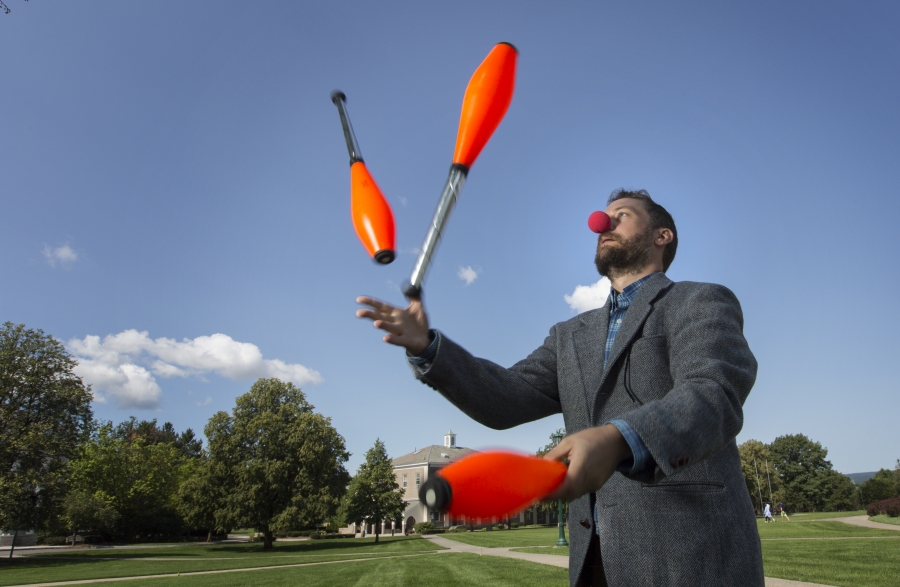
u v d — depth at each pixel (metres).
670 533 1.51
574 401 1.89
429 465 63.25
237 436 39.59
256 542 54.09
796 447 84.25
